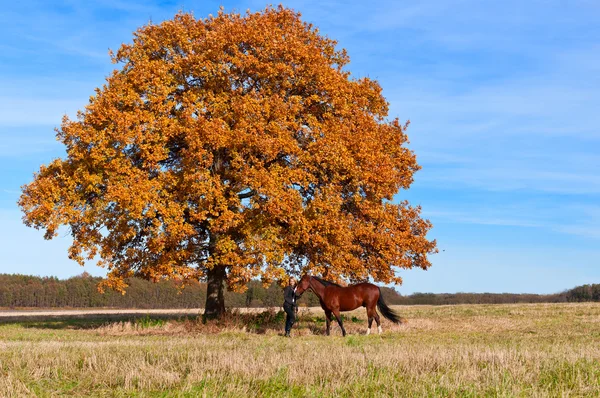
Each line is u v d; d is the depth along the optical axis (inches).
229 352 496.1
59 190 942.4
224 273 1135.6
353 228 1031.6
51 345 602.2
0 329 1034.1
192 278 966.4
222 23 1050.7
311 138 1007.6
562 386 359.6
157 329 964.6
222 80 992.9
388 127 1151.0
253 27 1019.3
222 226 936.3
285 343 658.2
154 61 985.5
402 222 1134.4
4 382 378.0
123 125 902.4
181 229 903.1
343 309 888.9
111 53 1043.3
